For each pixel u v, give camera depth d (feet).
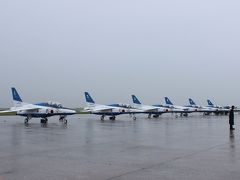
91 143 62.44
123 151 51.03
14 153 48.88
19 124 138.82
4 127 115.24
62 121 160.35
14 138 72.64
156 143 62.28
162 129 103.19
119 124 137.08
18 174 33.71
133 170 35.65
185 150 52.03
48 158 44.09
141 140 68.13
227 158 43.73
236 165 38.42
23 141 66.23
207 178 31.50
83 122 157.99
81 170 35.73
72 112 160.56
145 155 46.70
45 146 57.67
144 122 156.04
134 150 52.16
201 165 38.52
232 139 69.87
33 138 72.59
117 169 36.24
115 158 44.04
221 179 31.07
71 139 70.38
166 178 31.58
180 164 39.27
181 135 80.43
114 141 66.13
